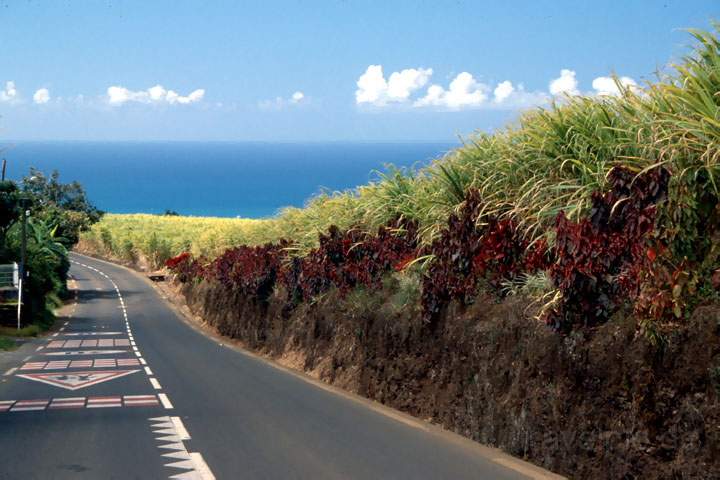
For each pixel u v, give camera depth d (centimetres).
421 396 1177
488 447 935
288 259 2352
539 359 859
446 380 1110
